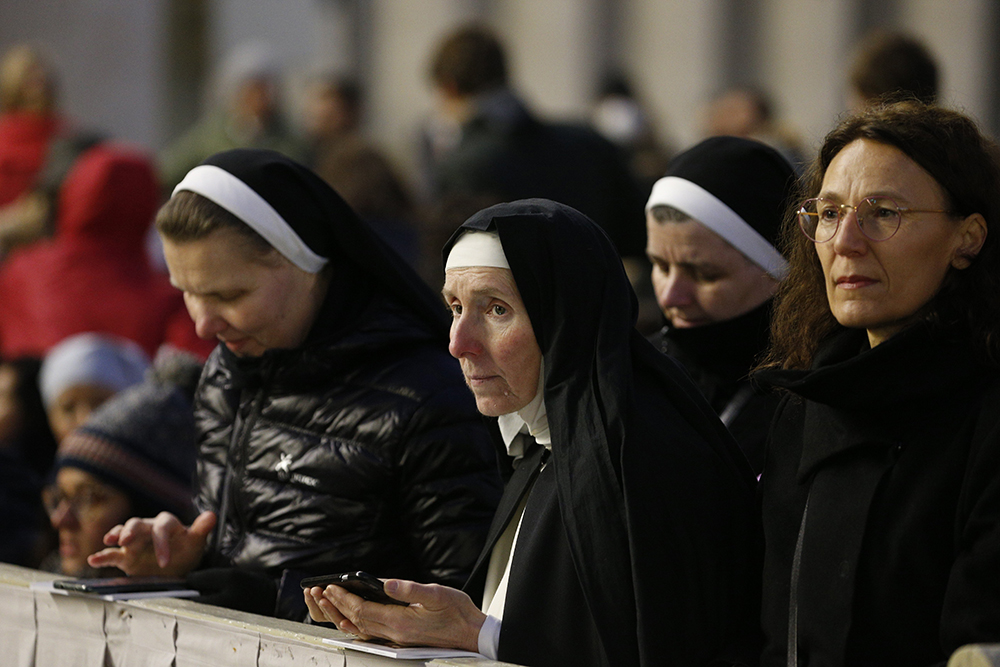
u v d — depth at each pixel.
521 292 7.09
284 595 8.76
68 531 10.87
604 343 7.10
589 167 18.28
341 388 9.16
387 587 6.71
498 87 19.20
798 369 6.79
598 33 41.38
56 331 17.33
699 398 7.53
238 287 8.91
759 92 22.48
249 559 9.04
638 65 41.47
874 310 6.37
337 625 6.93
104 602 8.16
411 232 18.94
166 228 8.93
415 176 33.44
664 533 6.77
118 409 11.22
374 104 44.12
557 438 7.01
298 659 6.96
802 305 7.18
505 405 7.30
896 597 6.14
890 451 6.32
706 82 40.69
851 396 6.36
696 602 6.78
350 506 8.87
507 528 7.69
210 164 9.09
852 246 6.36
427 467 8.74
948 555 6.12
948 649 5.88
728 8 40.75
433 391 8.94
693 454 7.05
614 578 6.74
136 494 10.92
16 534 13.06
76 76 32.59
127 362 15.24
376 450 8.86
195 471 10.05
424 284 9.77
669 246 9.52
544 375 7.20
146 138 33.59
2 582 8.76
